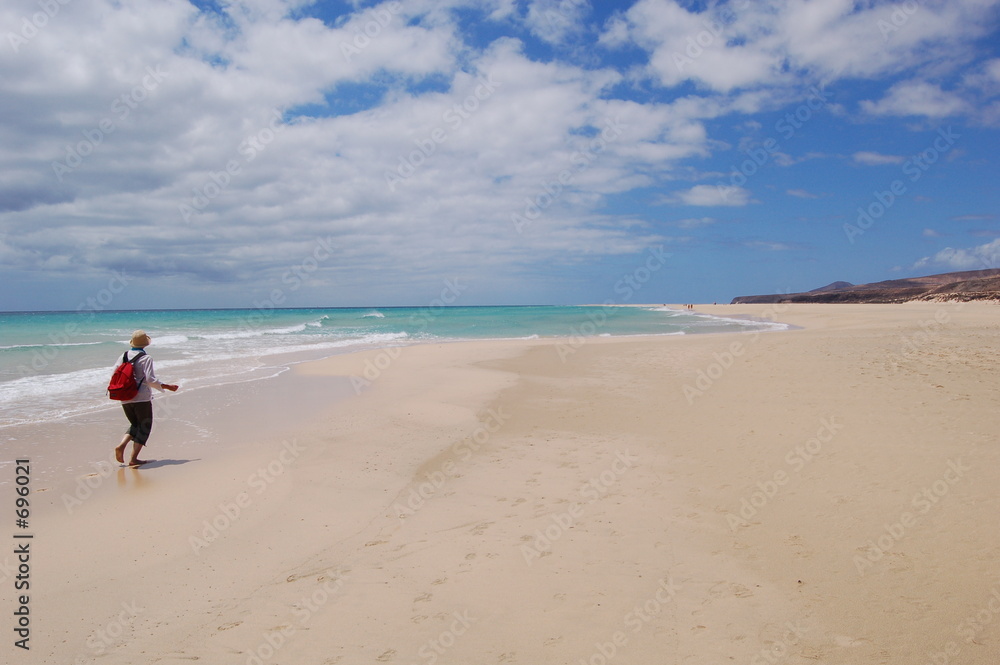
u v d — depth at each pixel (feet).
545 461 24.99
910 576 13.66
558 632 12.34
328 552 16.46
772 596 13.33
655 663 11.16
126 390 23.61
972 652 10.82
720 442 26.14
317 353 71.05
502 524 18.28
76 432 30.25
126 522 18.42
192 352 72.38
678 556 15.64
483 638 12.21
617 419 32.27
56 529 17.81
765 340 72.79
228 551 16.47
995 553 14.34
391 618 13.03
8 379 47.29
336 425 32.17
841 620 12.19
